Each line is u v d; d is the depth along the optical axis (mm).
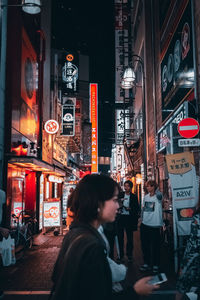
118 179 33094
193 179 5797
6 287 5246
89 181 1489
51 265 6969
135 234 12539
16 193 9688
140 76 22375
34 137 12266
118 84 28031
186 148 8891
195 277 1904
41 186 13344
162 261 7285
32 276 5996
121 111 28797
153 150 15430
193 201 5711
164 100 12383
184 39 9172
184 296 2107
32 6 7574
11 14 9359
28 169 11625
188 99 8742
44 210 12320
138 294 1401
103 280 1155
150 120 16609
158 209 6312
